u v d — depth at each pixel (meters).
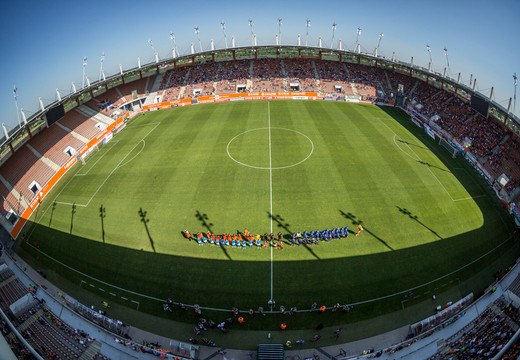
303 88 87.12
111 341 31.64
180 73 93.56
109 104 80.50
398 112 78.75
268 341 31.09
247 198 48.12
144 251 40.94
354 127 69.38
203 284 36.41
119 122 75.50
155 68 93.75
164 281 37.16
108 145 67.62
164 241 41.97
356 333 31.66
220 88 87.94
